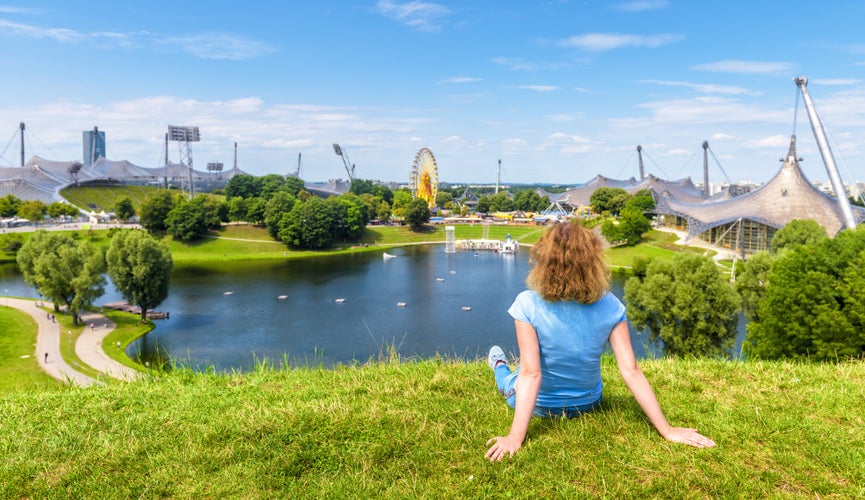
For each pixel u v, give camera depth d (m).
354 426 5.13
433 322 54.56
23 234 103.50
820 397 5.83
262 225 129.00
